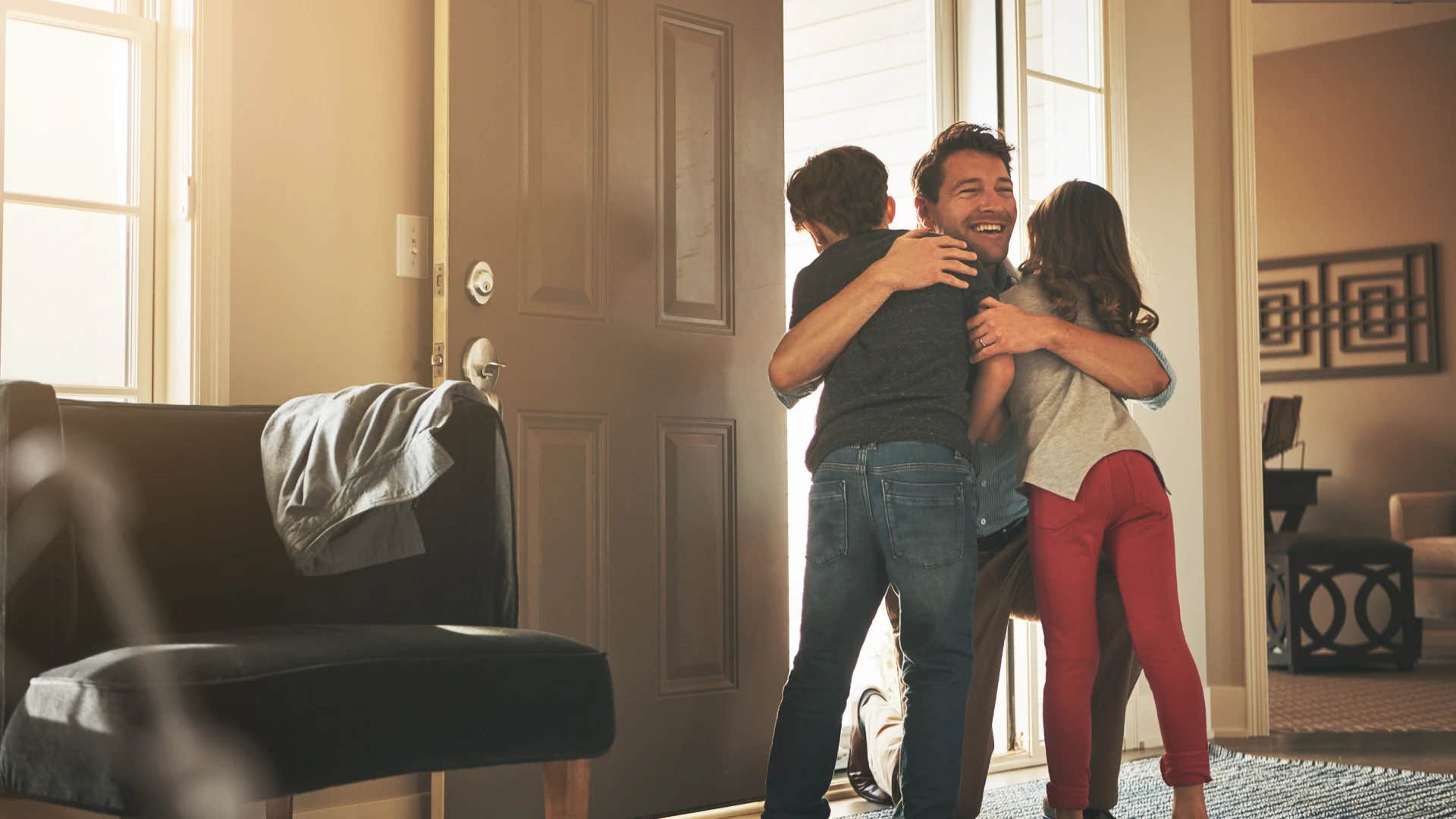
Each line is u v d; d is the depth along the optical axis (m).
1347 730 4.30
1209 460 4.25
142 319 2.51
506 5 2.74
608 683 1.87
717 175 3.09
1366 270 8.48
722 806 2.99
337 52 2.65
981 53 3.83
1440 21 8.28
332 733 1.60
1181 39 4.26
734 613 3.04
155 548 2.04
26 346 2.42
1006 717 3.71
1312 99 8.73
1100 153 4.09
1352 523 8.46
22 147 2.42
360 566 2.11
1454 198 8.20
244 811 2.28
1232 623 4.23
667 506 2.95
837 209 2.58
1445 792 3.17
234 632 1.87
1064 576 2.46
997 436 2.67
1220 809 2.99
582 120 2.85
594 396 2.84
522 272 2.74
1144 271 2.98
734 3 3.14
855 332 2.39
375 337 2.69
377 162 2.70
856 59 4.84
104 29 2.48
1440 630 7.46
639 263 2.94
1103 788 2.66
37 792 1.55
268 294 2.54
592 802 2.77
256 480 2.16
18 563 1.66
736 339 3.11
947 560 2.29
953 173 2.71
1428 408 8.23
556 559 2.75
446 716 1.71
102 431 2.06
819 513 2.38
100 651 1.82
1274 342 8.80
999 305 2.48
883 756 3.01
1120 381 2.55
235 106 2.52
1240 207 4.28
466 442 2.19
